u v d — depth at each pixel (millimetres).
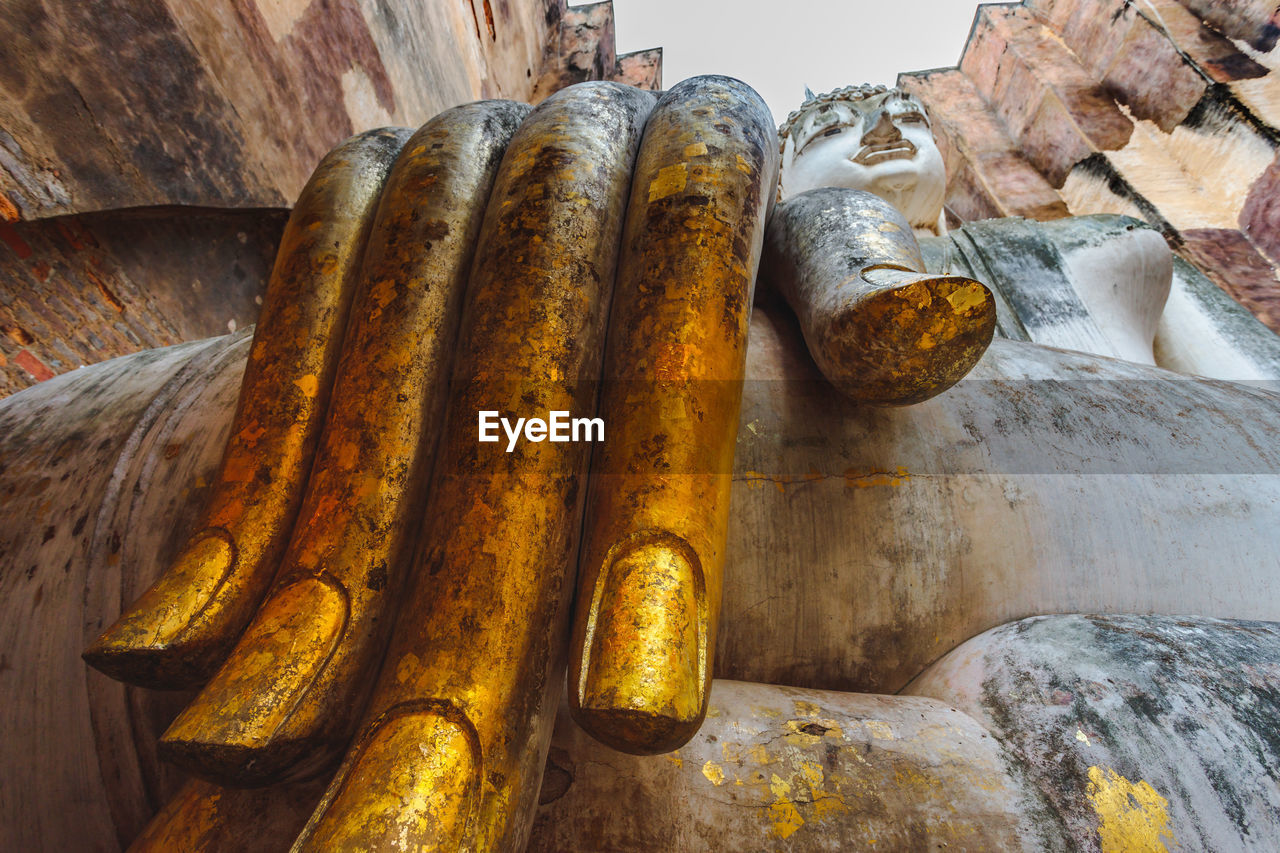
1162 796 1064
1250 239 7777
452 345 1366
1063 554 1622
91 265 3637
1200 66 8422
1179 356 4508
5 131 2967
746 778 1188
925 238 4707
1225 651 1250
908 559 1599
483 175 1540
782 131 5738
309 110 4875
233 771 1002
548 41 11508
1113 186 8750
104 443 1781
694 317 1292
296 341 1438
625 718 935
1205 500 1688
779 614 1565
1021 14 10664
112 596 1508
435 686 1018
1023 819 1105
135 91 3471
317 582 1147
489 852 939
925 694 1504
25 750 1435
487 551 1104
